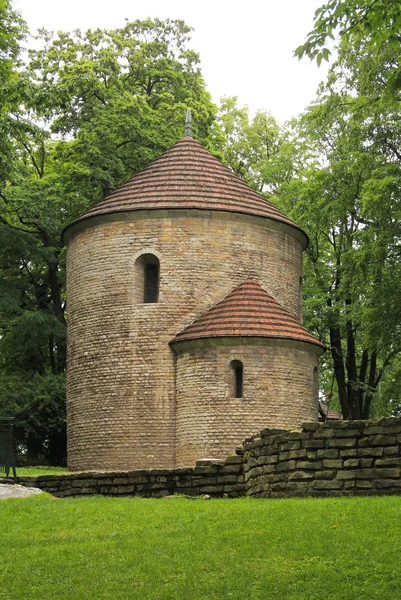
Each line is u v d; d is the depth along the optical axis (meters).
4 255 49.75
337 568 15.04
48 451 47.81
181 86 54.88
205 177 37.00
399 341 38.84
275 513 18.81
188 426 33.50
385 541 15.99
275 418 32.88
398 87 21.14
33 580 15.73
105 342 35.56
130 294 35.47
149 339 34.97
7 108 36.19
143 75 53.84
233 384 33.22
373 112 39.06
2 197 47.91
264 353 33.19
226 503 21.28
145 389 34.62
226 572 15.40
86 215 36.72
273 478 22.55
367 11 20.03
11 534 19.27
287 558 15.77
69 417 36.75
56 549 17.67
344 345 53.50
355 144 40.16
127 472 26.47
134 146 48.47
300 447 21.78
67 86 35.31
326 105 42.56
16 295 49.47
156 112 49.81
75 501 23.86
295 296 37.53
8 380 47.03
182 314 35.03
